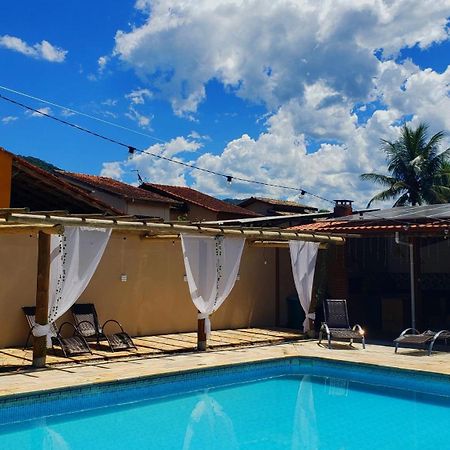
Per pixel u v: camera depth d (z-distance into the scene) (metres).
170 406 8.67
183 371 9.36
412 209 16.23
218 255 11.92
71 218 9.24
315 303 14.24
